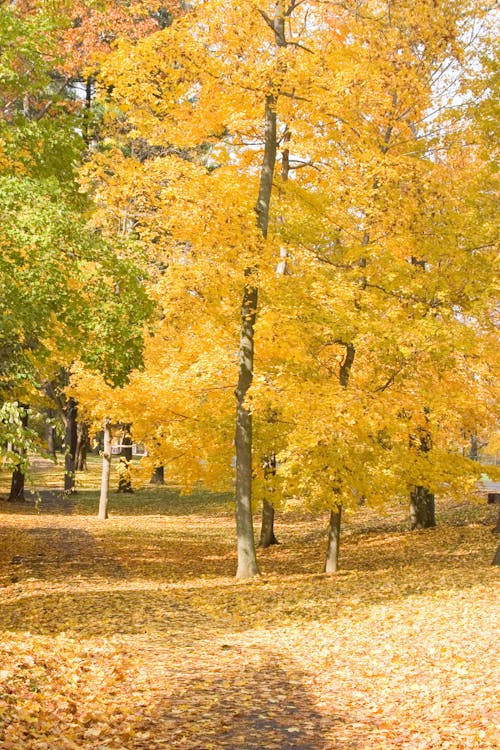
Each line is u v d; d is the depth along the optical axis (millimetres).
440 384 14141
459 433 16406
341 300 12750
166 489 35594
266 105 14195
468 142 14078
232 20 12922
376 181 13391
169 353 17344
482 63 13625
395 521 22656
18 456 7891
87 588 13398
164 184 13414
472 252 14039
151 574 15266
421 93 13281
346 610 10742
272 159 14609
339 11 14125
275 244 13633
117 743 5473
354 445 13391
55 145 12898
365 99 12883
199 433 16062
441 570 13547
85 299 11789
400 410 13516
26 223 9984
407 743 5504
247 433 14953
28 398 13750
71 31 17812
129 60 12766
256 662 8125
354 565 15594
